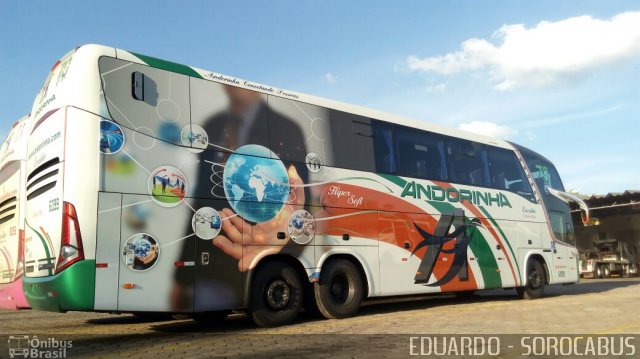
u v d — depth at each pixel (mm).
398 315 10031
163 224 7199
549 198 14586
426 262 10734
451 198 11586
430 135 11508
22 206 8180
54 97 7395
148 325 9414
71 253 6496
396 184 10469
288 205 8664
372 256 9797
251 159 8328
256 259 8117
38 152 7598
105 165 6820
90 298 6477
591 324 8641
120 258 6766
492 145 13125
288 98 9062
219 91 8164
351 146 9852
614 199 30469
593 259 30812
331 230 9219
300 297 8758
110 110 6996
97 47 7168
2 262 8703
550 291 16703
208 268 7559
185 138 7633
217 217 7762
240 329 8352
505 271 12570
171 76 7676
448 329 8109
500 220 12719
